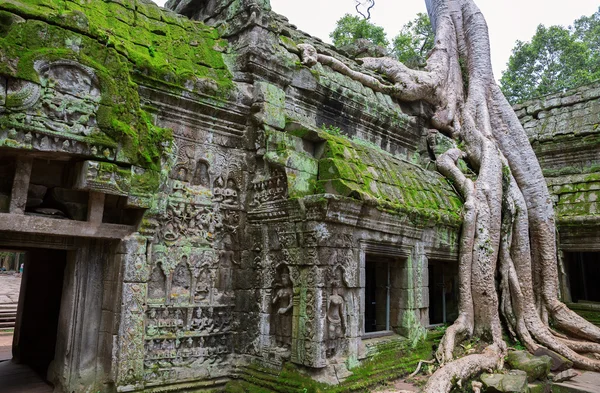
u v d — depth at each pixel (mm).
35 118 4609
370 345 6742
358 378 6164
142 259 5672
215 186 6832
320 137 7004
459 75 12211
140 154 5465
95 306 5742
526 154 10922
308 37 9336
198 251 6508
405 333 7570
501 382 6484
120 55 5520
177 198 6355
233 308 6848
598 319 10383
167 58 6543
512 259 9703
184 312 6254
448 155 10367
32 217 4879
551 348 8664
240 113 7012
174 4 9195
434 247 8398
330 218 6062
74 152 4906
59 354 5770
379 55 11477
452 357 7512
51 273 8367
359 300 6594
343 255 6367
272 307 6645
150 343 5844
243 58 7102
